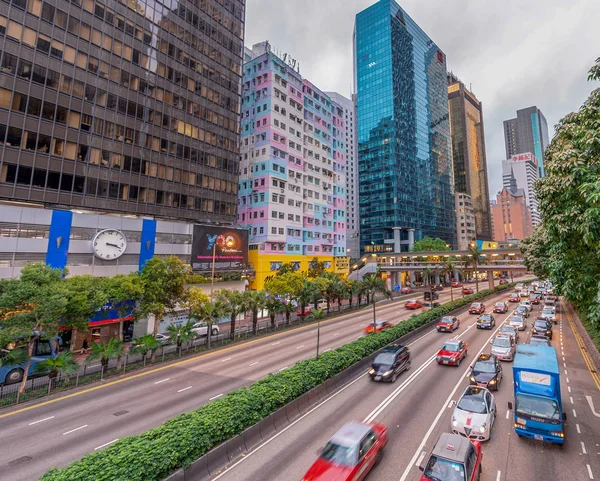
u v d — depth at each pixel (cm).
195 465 1068
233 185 5084
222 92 5003
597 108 1256
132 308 2662
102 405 1714
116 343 2223
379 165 12925
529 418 1286
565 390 1850
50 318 1841
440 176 15050
